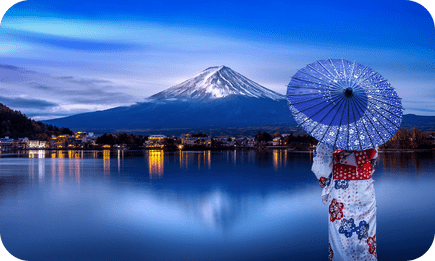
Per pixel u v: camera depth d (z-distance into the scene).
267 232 3.90
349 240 2.77
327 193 2.88
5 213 4.62
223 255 3.09
